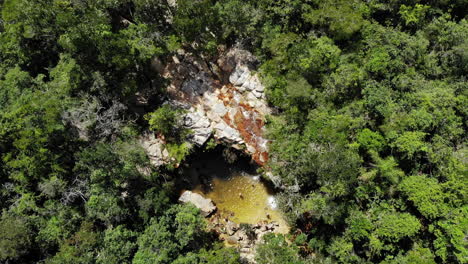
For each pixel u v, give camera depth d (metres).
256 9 46.44
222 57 51.56
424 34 47.03
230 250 43.09
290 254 41.88
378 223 40.97
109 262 38.50
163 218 42.78
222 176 53.66
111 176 42.19
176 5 44.38
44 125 39.94
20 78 42.94
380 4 47.12
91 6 43.03
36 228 40.03
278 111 50.16
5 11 42.16
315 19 44.91
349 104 44.69
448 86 44.59
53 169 40.66
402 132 41.53
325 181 40.78
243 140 50.44
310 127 44.50
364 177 41.94
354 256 41.31
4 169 40.69
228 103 51.28
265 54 49.19
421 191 39.66
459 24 47.12
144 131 49.69
